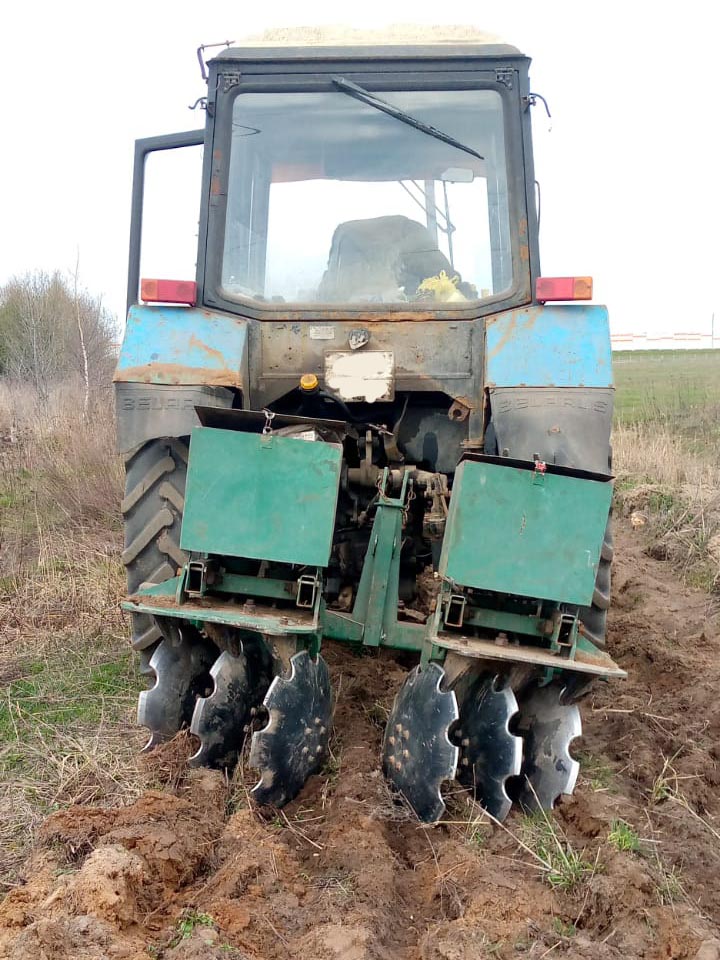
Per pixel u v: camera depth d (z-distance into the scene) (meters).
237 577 3.31
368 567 3.54
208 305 4.11
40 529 7.45
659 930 2.55
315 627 3.12
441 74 4.16
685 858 2.99
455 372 4.02
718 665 4.90
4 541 7.22
